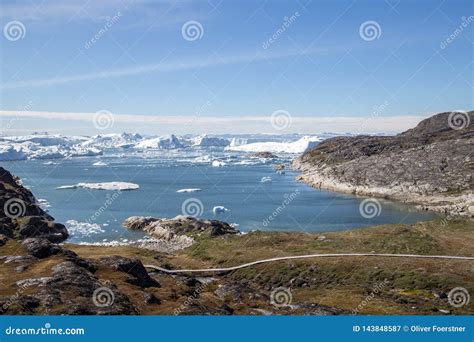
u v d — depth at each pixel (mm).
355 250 87750
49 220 129000
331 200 186500
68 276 47781
